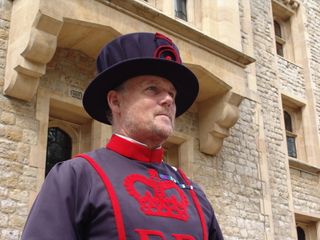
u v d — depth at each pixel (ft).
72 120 21.99
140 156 6.68
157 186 6.37
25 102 18.92
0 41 18.97
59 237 5.51
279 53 38.47
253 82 30.45
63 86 20.65
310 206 32.09
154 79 6.93
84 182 6.07
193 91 7.56
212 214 7.20
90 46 21.39
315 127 35.63
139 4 20.76
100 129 21.48
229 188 25.84
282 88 34.83
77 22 18.90
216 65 24.49
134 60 6.68
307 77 37.29
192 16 28.89
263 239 26.30
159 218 5.97
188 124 25.66
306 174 33.14
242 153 27.48
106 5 19.99
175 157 25.71
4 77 18.60
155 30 21.89
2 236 16.63
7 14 19.52
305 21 39.32
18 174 17.78
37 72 18.15
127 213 5.82
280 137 31.30
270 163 29.66
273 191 28.94
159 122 6.70
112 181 6.12
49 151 21.06
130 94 6.89
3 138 17.81
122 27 20.30
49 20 17.81
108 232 5.72
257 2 34.88
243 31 31.32
